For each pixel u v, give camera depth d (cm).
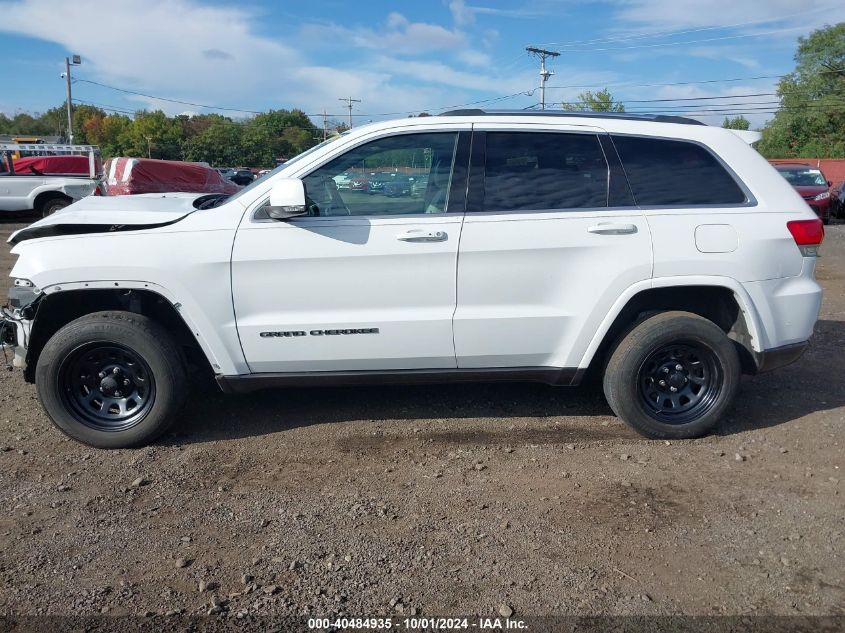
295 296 428
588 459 434
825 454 440
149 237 422
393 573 318
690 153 451
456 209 432
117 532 353
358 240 423
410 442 458
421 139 437
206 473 416
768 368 461
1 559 329
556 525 359
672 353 455
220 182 1955
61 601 299
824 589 308
